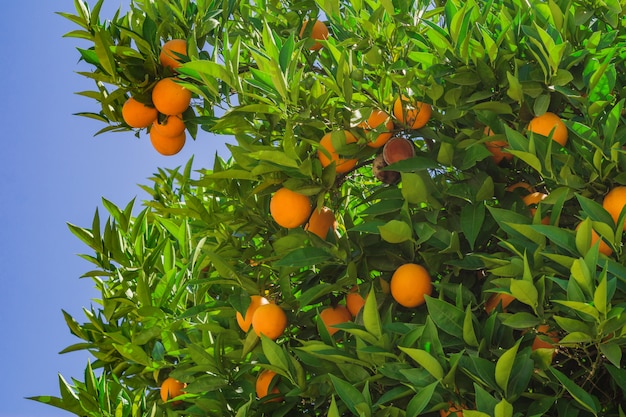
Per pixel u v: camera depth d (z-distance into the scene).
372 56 4.07
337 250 3.92
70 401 4.38
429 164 3.85
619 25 4.15
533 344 3.53
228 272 4.21
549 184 3.78
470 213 3.82
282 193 3.90
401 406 3.66
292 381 3.85
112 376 4.83
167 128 4.24
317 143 3.71
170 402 4.63
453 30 3.88
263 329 3.97
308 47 4.89
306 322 4.23
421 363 3.08
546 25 3.91
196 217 4.88
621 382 3.09
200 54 4.35
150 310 4.39
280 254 4.14
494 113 3.87
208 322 4.59
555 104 3.82
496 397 3.08
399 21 4.21
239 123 4.01
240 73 4.43
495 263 3.61
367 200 4.15
